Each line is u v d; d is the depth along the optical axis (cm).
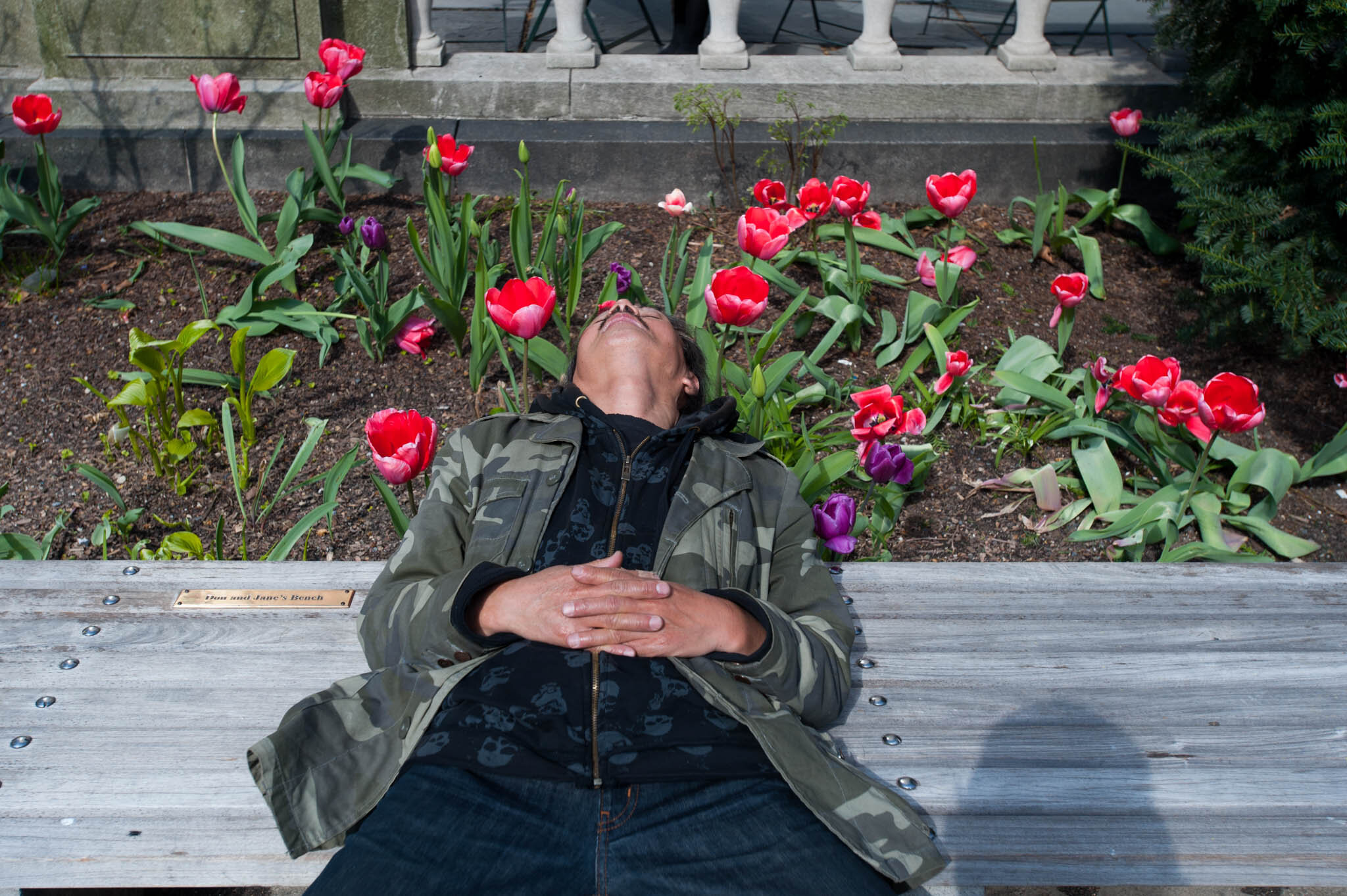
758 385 276
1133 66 556
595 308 419
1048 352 388
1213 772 203
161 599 238
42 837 184
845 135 516
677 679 188
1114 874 188
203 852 184
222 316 394
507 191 510
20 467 339
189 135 496
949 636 236
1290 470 333
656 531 210
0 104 539
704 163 509
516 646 192
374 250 430
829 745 197
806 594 215
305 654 224
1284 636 239
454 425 362
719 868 168
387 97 521
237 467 338
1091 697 220
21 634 226
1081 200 531
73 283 428
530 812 173
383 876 160
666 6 821
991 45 654
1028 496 349
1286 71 395
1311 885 190
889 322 405
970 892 189
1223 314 402
